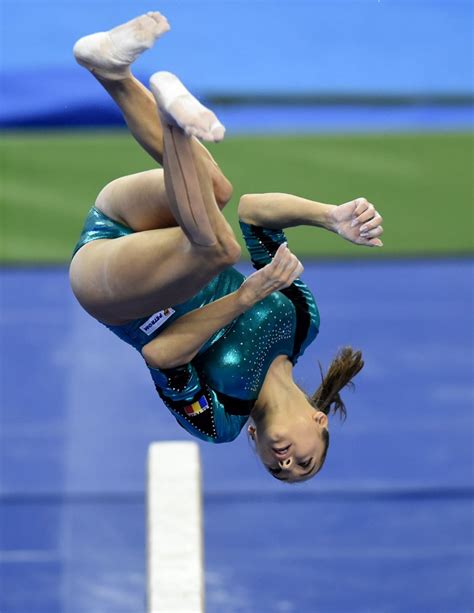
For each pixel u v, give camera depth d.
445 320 28.08
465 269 30.28
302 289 13.06
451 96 39.03
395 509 22.08
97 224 12.09
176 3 43.66
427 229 31.97
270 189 32.91
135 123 10.97
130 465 23.05
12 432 23.88
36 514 21.72
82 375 25.73
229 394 12.28
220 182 10.96
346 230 11.70
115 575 20.33
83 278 11.62
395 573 20.50
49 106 36.16
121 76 10.73
